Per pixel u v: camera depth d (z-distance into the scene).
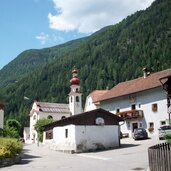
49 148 50.78
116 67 157.25
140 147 40.16
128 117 62.47
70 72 179.38
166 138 19.95
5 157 29.33
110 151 39.94
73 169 24.75
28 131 109.06
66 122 45.62
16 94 179.88
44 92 176.62
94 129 44.19
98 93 81.38
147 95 60.62
